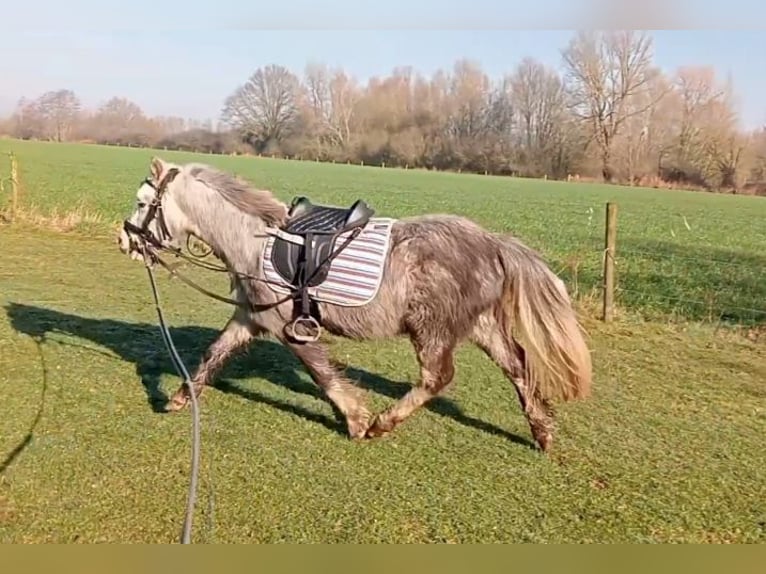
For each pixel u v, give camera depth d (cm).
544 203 3216
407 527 422
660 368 745
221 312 911
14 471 473
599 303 995
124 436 531
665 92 5041
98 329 805
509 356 519
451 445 534
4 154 4041
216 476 476
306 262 497
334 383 532
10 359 689
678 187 4956
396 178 4519
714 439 561
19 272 1099
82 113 6869
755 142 4850
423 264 489
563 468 503
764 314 998
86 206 1922
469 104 6159
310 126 6619
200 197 530
